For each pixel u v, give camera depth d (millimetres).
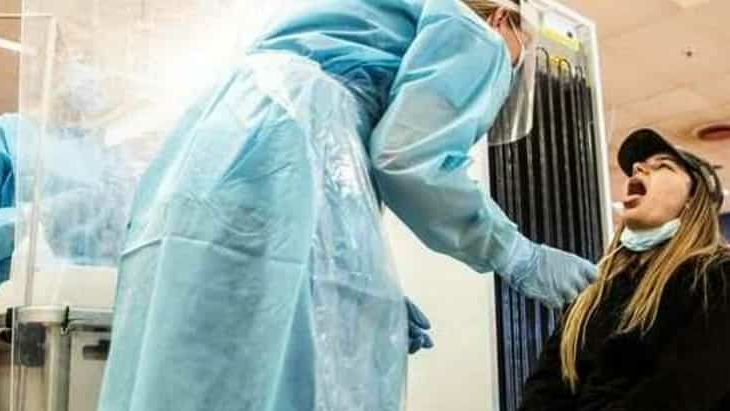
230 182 1114
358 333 1126
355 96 1258
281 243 1088
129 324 1102
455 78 1243
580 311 1868
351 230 1151
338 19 1297
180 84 1562
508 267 1295
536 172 2234
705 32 4980
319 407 1045
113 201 1493
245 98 1187
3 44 2129
